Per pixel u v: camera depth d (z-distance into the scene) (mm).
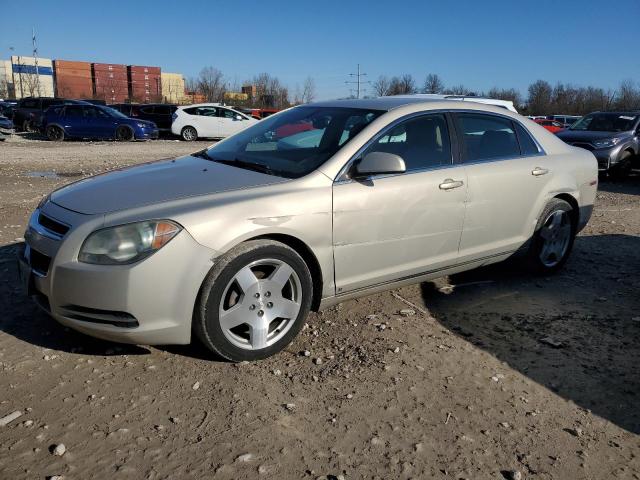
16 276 4531
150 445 2574
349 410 2934
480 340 3840
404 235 3893
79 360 3279
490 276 5180
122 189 3404
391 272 3926
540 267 5117
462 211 4203
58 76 74750
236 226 3141
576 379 3395
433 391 3160
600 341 3902
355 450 2631
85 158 15031
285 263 3357
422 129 4113
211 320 3133
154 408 2854
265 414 2854
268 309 3355
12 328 3633
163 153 17312
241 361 3324
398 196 3801
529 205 4734
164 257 2971
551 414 3027
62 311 3061
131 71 77375
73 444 2553
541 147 4941
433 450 2666
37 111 26078
